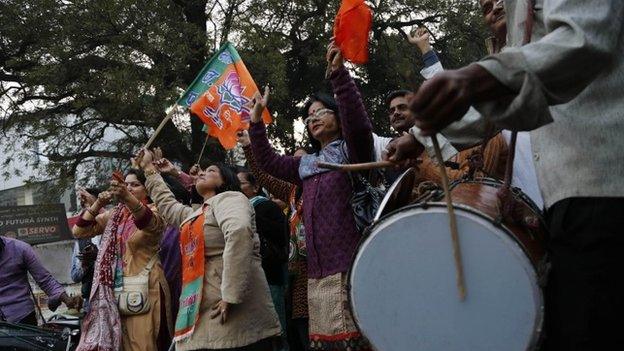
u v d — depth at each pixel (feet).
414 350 6.21
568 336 5.91
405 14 61.46
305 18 59.41
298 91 64.59
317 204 12.48
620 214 5.67
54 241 81.76
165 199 17.54
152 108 52.29
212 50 53.31
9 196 121.80
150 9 53.72
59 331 19.45
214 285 14.94
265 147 14.62
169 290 17.72
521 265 5.93
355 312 6.43
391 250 6.30
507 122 5.04
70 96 58.85
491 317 6.01
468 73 4.92
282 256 18.53
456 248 6.03
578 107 5.85
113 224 17.83
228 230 14.48
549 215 6.25
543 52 4.95
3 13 55.83
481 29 61.41
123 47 53.01
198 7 58.03
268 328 14.92
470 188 7.23
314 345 12.35
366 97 65.62
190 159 60.90
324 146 13.38
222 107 19.74
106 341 16.66
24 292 23.17
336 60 12.34
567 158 5.90
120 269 17.38
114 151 64.69
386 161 7.83
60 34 55.26
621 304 5.69
